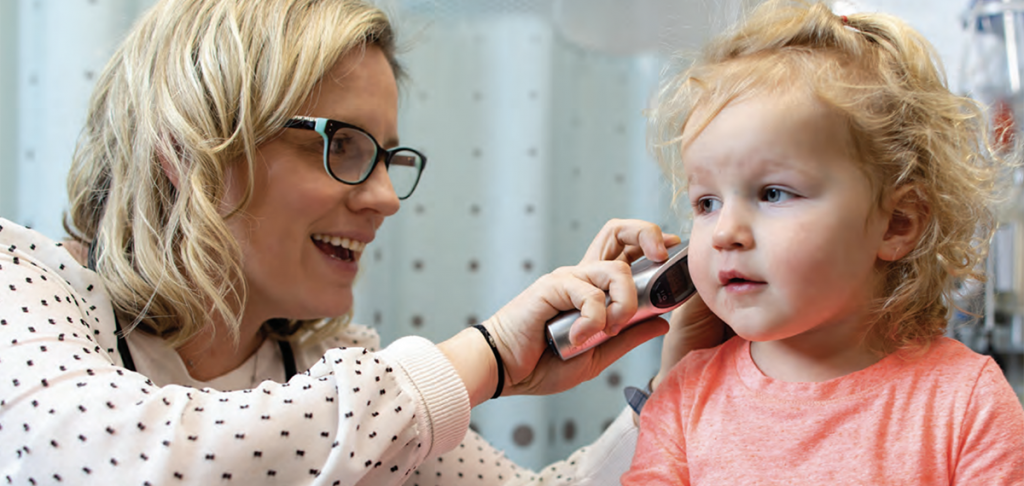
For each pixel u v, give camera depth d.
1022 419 0.50
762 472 0.54
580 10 1.73
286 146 0.73
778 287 0.53
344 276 0.80
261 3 0.74
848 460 0.52
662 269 0.66
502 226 1.79
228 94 0.71
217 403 0.53
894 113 0.56
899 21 0.61
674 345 0.74
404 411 0.54
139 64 0.74
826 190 0.53
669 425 0.62
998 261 1.04
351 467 0.51
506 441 1.73
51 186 1.49
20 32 1.55
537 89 1.77
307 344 0.90
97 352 0.59
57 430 0.50
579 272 0.67
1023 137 0.81
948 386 0.53
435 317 1.81
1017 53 1.10
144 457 0.49
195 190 0.69
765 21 0.64
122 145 0.74
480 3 1.79
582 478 0.76
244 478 0.50
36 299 0.59
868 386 0.55
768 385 0.58
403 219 1.80
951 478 0.51
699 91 0.61
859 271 0.54
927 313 0.58
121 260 0.71
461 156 1.80
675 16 0.89
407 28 1.74
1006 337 1.03
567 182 1.81
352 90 0.76
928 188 0.56
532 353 0.66
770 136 0.53
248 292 0.77
